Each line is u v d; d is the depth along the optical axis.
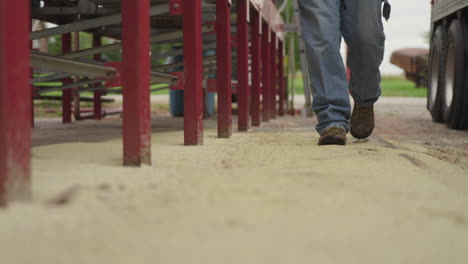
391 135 5.54
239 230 1.30
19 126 1.48
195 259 1.12
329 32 3.44
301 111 10.02
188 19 3.32
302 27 3.56
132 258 1.12
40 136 4.30
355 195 1.65
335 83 3.47
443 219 1.42
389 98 17.95
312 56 3.47
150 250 1.17
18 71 1.48
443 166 2.84
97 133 4.70
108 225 1.34
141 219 1.39
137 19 2.22
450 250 1.19
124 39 2.23
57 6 5.57
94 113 7.93
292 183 1.81
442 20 7.48
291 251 1.16
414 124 7.10
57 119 7.86
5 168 1.43
